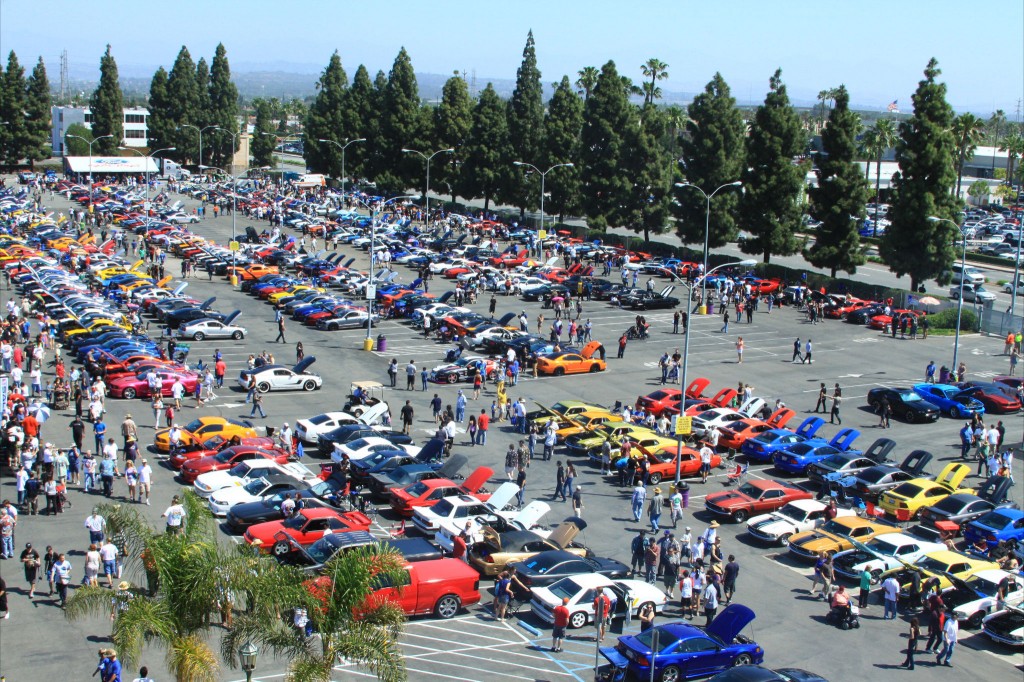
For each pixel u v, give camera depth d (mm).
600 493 42875
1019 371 67562
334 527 33969
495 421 52812
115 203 134000
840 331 79062
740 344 67062
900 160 86562
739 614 27672
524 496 41688
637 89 156125
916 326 77938
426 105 144250
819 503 39094
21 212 119688
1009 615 30812
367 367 62438
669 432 51031
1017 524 38219
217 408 51906
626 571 33062
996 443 49156
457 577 30469
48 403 50656
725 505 39656
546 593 30297
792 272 95188
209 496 37438
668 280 98500
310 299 78125
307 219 126438
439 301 78188
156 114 186625
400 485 38812
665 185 114375
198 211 140625
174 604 22078
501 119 133625
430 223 130250
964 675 28422
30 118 180750
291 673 22156
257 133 186875
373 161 149625
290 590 22062
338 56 162875
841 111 90125
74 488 39188
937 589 32062
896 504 40812
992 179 193125
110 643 27141
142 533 22750
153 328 70500
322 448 45438
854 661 28812
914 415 56375
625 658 26719
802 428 49094
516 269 95250
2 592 28000
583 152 116688
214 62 188000
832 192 90812
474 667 27000
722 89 101938
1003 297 97062
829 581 33000
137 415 49906
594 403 56250
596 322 79000
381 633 22234
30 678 24891
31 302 73500
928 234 84938
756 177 96000
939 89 84750
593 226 116500
